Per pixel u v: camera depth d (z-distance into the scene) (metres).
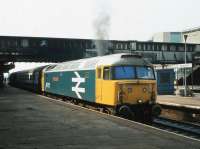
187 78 57.56
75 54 55.44
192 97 29.45
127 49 57.56
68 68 24.05
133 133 10.68
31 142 9.37
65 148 8.60
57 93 27.39
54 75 28.58
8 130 11.38
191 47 62.94
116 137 10.05
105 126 12.12
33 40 53.03
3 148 8.62
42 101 24.12
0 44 51.75
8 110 17.89
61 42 54.50
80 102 22.42
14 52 52.31
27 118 14.49
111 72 16.56
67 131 11.13
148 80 16.91
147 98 16.83
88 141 9.48
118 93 16.28
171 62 61.88
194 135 14.38
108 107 17.23
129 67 16.73
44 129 11.55
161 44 60.28
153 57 59.75
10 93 35.91
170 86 34.72
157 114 16.72
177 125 16.66
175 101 24.39
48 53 53.97
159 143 9.16
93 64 18.83
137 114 17.03
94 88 18.53
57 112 16.73
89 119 13.98
